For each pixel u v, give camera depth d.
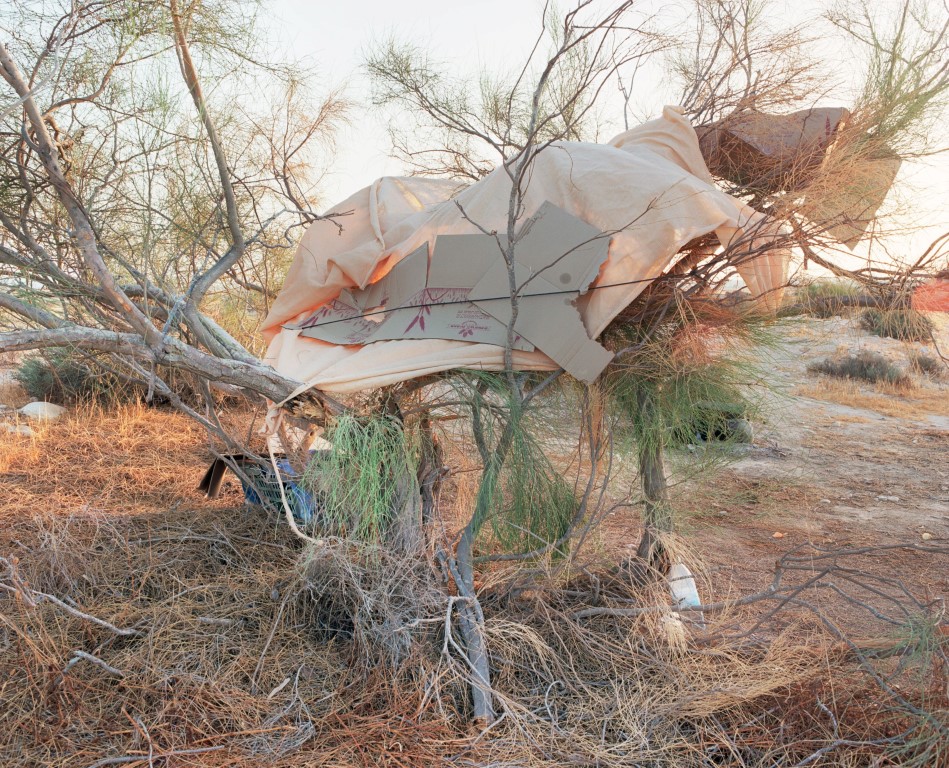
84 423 7.37
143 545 4.00
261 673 2.91
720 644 3.22
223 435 4.12
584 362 3.01
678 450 3.70
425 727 2.61
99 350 3.43
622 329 3.36
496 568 3.63
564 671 3.05
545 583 3.38
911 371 12.80
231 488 5.43
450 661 2.86
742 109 3.61
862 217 3.16
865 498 6.82
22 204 3.43
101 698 2.71
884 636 3.18
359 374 3.05
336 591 3.26
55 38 3.05
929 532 5.84
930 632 2.87
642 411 3.42
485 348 3.08
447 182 4.04
